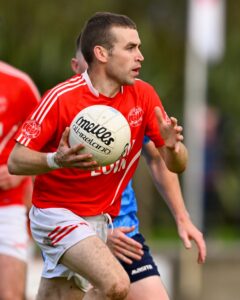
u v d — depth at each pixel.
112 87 19.36
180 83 50.53
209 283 38.47
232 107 51.56
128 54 19.17
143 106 19.77
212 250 40.22
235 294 38.56
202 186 44.12
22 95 24.27
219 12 39.69
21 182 24.44
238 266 38.72
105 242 20.14
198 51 39.81
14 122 24.23
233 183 54.09
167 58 50.38
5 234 24.14
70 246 19.06
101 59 19.20
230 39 50.62
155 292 20.52
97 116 18.30
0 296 23.78
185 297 37.91
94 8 46.88
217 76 50.78
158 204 55.69
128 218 21.06
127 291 18.56
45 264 20.30
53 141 19.28
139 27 49.06
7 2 46.22
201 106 43.81
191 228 21.39
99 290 18.62
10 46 46.69
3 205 24.30
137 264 20.69
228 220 55.69
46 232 19.64
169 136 18.91
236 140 53.28
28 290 30.47
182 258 38.16
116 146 18.27
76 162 17.98
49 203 19.73
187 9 50.38
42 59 46.47
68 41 46.72
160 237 53.66
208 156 50.31
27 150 18.83
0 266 23.97
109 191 19.95
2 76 24.17
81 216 19.80
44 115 18.91
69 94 19.03
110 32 19.16
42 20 46.50
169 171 21.42
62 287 20.48
